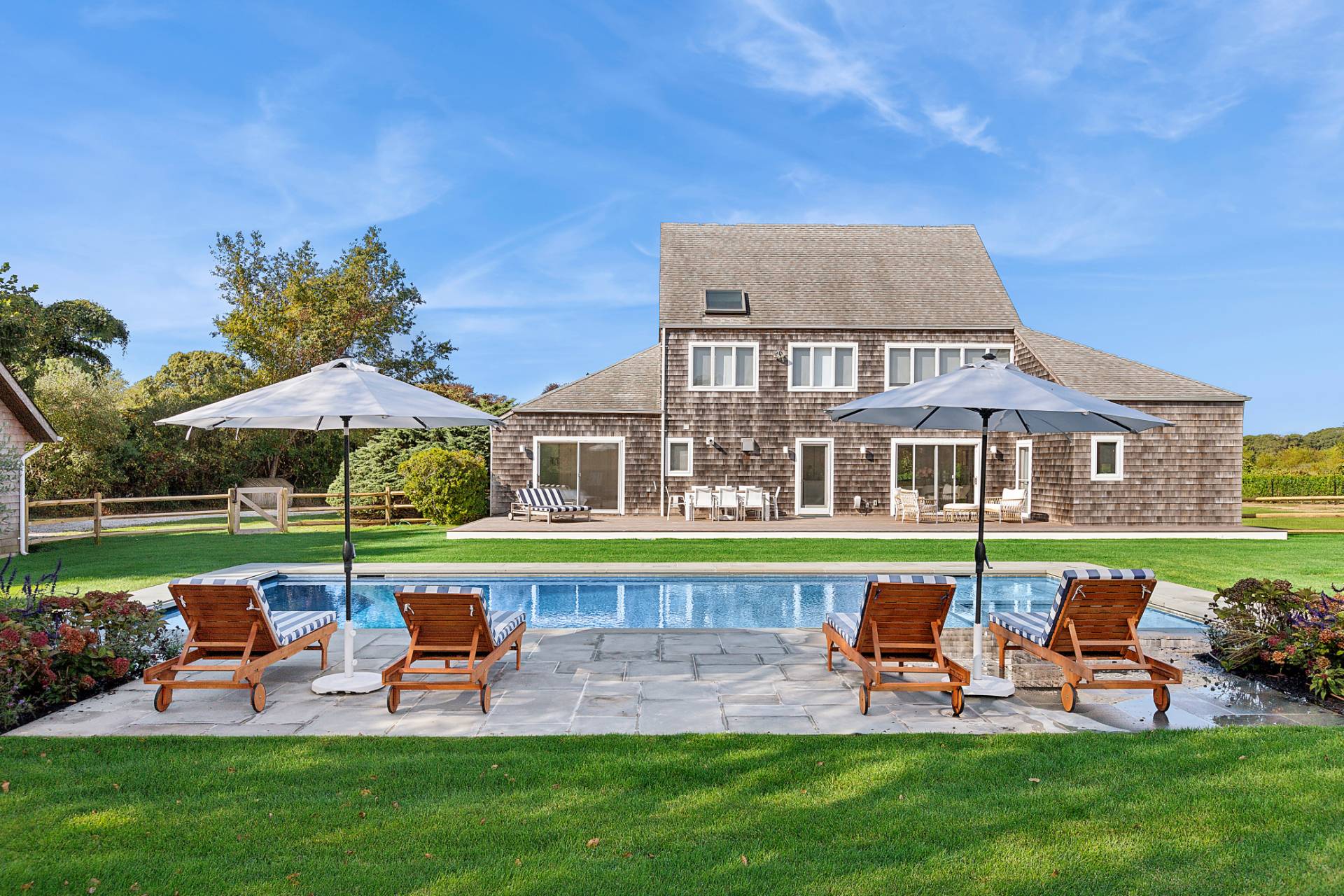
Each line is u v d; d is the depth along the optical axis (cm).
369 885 326
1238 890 326
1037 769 458
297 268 3903
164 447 3150
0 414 1577
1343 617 641
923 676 689
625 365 2550
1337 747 496
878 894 322
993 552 1556
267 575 1233
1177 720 570
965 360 2320
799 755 480
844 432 2323
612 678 677
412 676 648
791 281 2445
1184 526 1964
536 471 2334
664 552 1533
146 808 400
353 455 2556
